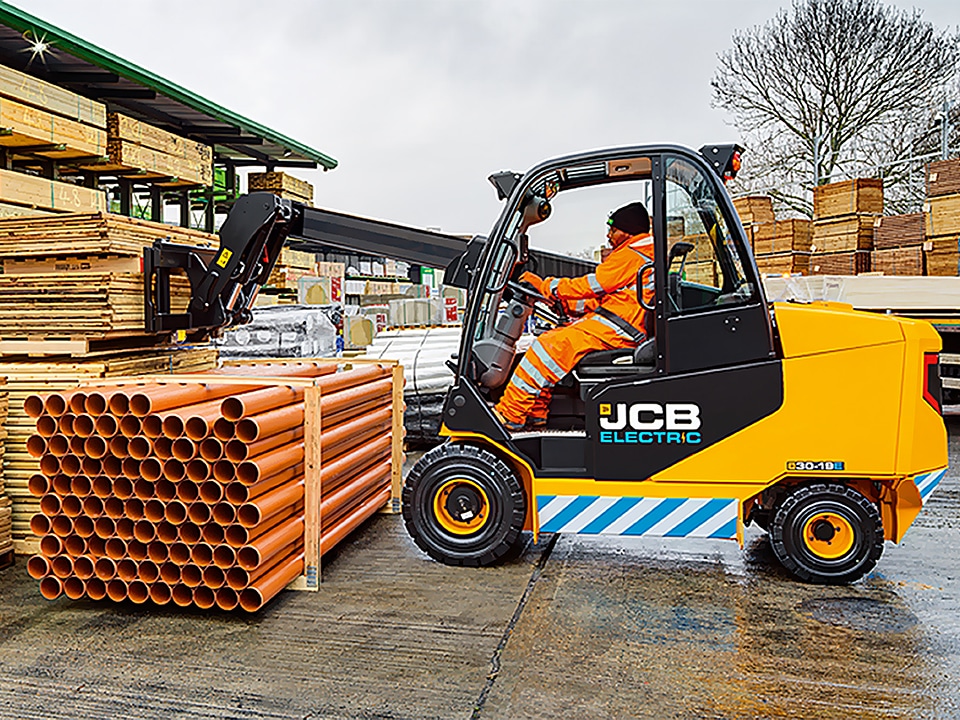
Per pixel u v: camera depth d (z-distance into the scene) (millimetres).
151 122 11703
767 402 4543
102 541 4223
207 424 3910
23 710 3180
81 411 4105
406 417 8656
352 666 3562
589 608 4234
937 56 20406
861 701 3236
